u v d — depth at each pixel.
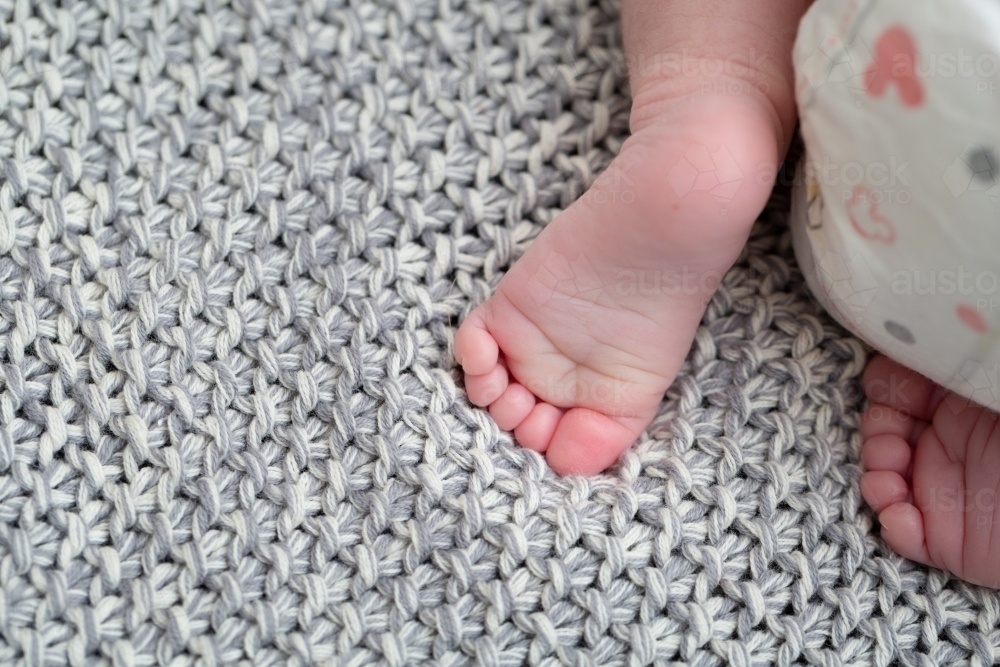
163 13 0.45
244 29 0.45
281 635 0.41
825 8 0.40
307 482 0.42
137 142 0.44
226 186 0.44
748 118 0.41
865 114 0.40
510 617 0.41
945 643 0.42
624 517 0.42
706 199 0.40
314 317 0.43
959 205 0.39
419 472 0.42
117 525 0.42
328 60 0.45
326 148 0.45
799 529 0.43
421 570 0.42
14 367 0.42
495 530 0.42
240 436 0.42
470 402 0.43
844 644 0.42
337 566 0.42
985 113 0.38
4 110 0.44
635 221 0.41
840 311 0.42
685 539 0.42
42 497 0.42
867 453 0.43
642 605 0.42
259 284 0.43
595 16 0.46
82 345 0.43
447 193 0.45
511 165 0.45
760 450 0.43
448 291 0.44
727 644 0.42
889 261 0.40
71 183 0.44
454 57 0.46
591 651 0.41
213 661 0.41
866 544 0.43
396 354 0.43
